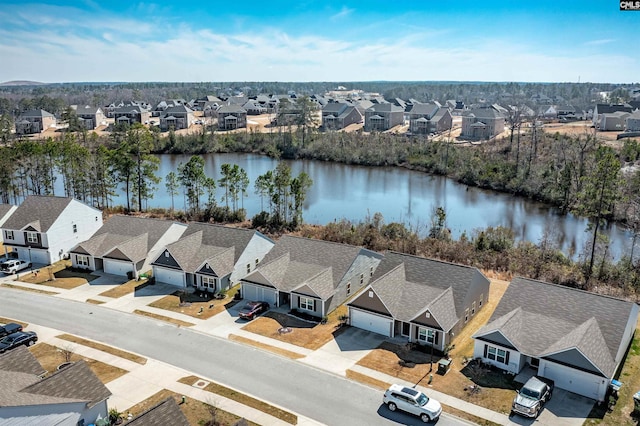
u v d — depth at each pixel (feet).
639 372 106.42
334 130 499.51
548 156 329.11
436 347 116.37
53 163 264.11
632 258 178.40
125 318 132.98
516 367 106.01
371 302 125.29
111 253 164.04
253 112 640.99
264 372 106.73
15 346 115.65
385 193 302.86
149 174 246.47
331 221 239.50
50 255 174.70
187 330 126.11
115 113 565.12
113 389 99.96
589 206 169.89
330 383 102.68
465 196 297.33
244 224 222.89
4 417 68.90
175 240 176.04
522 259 171.32
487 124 429.38
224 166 233.35
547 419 90.63
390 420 90.79
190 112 552.00
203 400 96.22
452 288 127.44
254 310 133.28
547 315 113.29
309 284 133.39
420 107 493.36
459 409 93.50
